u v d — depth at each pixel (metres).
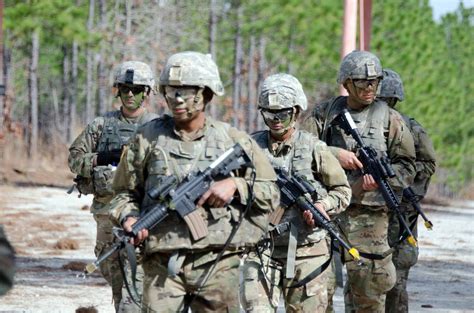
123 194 15.59
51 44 96.62
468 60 165.12
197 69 15.04
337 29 97.19
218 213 15.15
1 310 25.03
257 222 15.48
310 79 100.12
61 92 115.38
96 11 103.75
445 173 130.88
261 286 18.17
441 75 128.25
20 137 90.88
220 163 15.20
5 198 60.34
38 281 29.92
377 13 104.62
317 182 18.64
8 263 11.52
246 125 112.88
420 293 31.62
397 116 21.44
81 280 30.53
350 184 21.02
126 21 101.19
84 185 21.72
